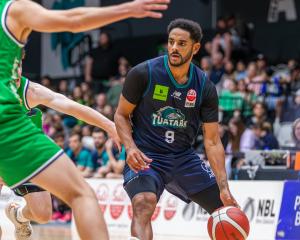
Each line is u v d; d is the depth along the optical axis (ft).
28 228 23.13
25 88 20.03
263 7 65.36
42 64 73.41
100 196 41.96
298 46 63.57
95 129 47.21
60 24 14.07
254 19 65.87
